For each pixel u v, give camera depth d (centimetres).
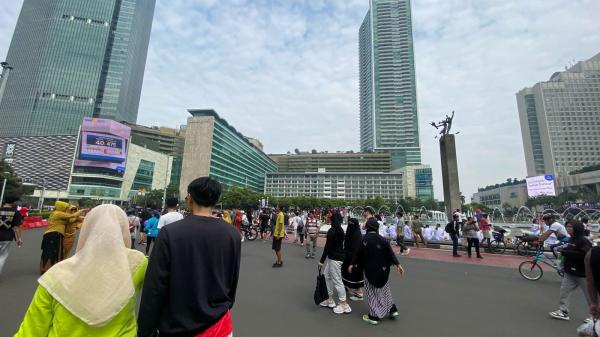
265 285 724
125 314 170
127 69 11675
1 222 600
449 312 558
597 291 313
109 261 166
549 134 11125
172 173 11525
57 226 694
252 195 9094
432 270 986
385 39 15175
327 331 454
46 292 158
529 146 11862
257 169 14600
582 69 11912
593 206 6197
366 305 593
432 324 495
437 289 733
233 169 11562
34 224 2144
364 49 16950
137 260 189
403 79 14812
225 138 10838
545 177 3941
